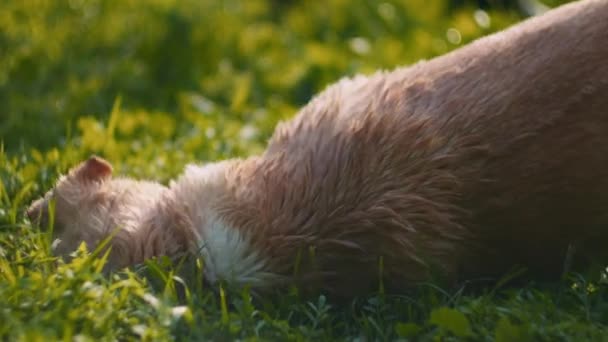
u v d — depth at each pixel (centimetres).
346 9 1589
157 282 762
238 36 1491
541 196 786
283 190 800
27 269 760
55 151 983
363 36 1549
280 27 1664
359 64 1377
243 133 1173
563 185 785
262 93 1377
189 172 839
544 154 783
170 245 796
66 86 1262
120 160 1040
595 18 810
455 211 786
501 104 793
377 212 783
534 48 809
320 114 838
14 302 692
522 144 784
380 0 1586
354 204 788
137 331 673
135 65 1354
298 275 783
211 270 781
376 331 756
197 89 1368
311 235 786
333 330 763
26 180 934
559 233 797
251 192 806
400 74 848
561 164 783
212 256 783
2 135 1128
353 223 786
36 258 771
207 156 1075
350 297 793
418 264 785
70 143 998
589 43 799
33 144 1109
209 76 1409
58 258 765
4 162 953
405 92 820
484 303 745
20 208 879
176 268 783
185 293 770
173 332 695
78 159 1000
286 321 729
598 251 811
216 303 773
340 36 1566
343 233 786
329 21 1595
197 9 1523
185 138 1127
